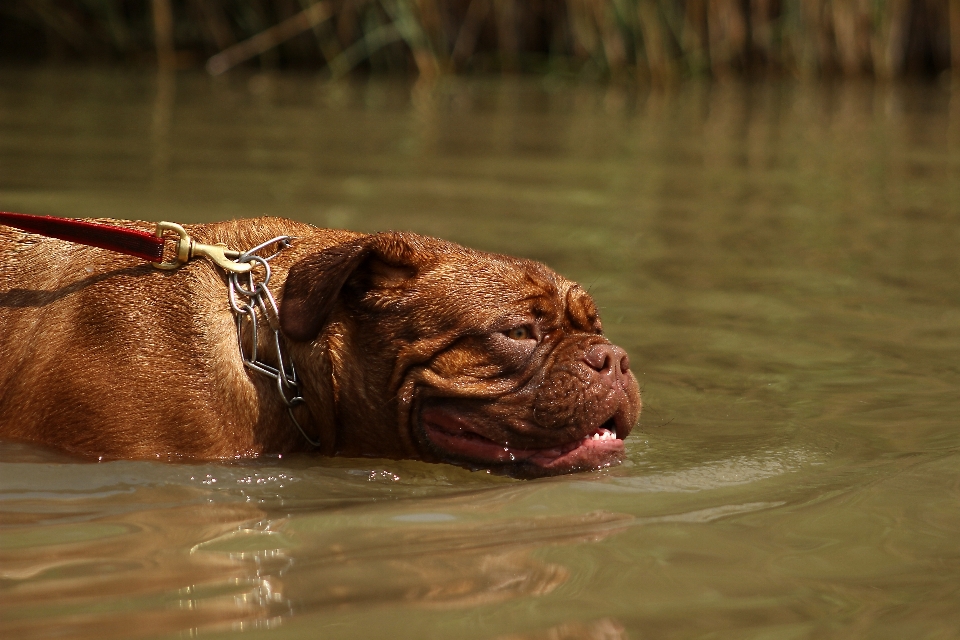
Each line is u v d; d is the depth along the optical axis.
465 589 3.33
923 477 4.46
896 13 21.81
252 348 5.11
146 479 4.51
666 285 7.85
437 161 12.45
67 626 3.02
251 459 4.98
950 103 19.19
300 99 16.91
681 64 21.09
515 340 5.07
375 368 5.16
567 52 20.75
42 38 20.78
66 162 10.84
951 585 3.40
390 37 19.62
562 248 8.68
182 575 3.43
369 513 4.13
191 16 20.30
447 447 5.11
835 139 15.26
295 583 3.37
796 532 3.87
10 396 4.96
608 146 14.16
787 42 21.92
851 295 7.69
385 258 5.13
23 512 4.05
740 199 10.99
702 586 3.38
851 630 3.08
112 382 4.82
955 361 6.32
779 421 5.41
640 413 5.48
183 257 5.18
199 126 13.89
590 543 3.76
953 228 9.81
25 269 5.34
